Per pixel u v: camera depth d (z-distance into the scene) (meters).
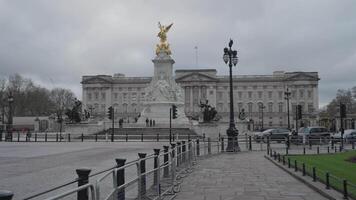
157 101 99.44
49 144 54.69
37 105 187.75
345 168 22.94
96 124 90.38
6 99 162.62
